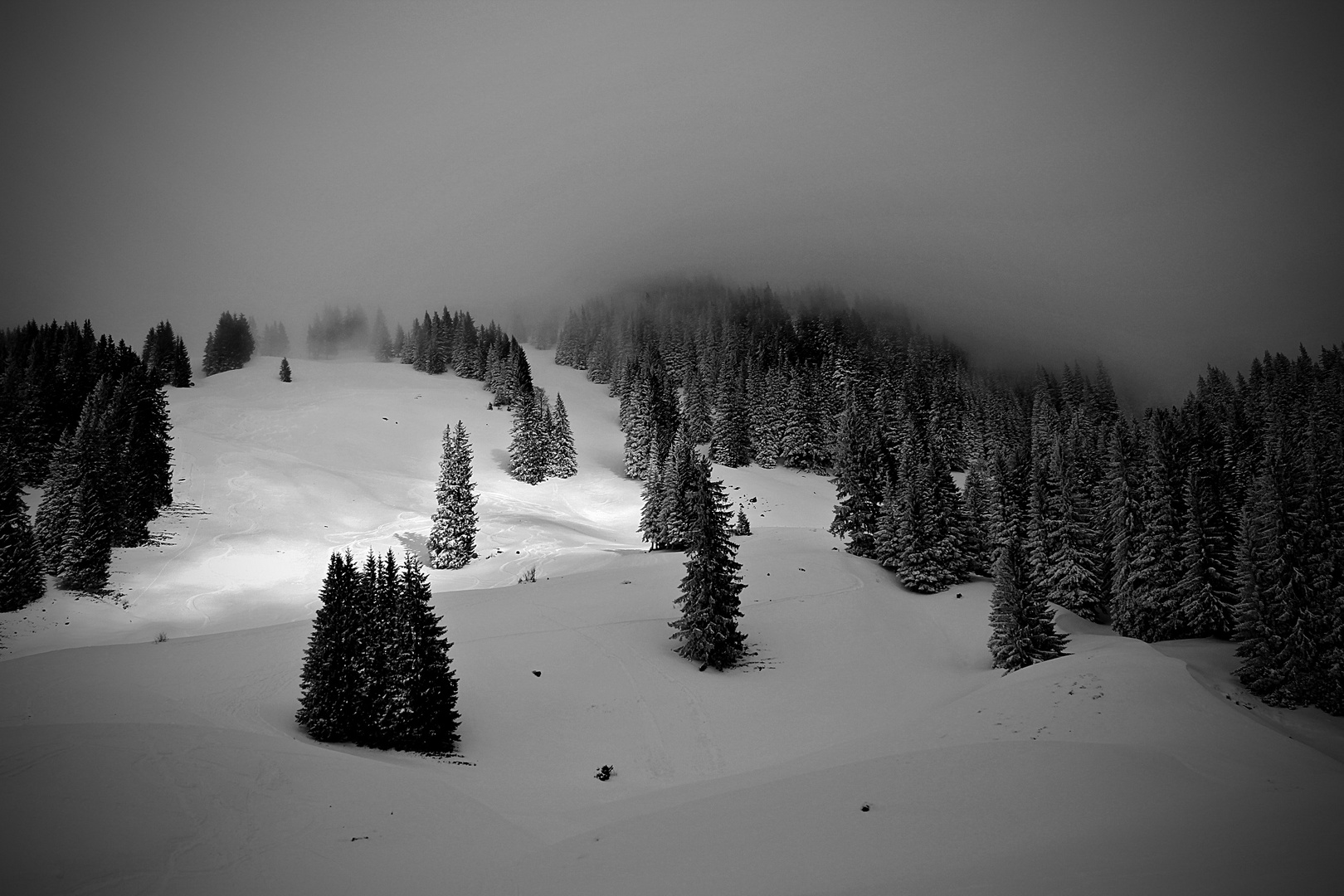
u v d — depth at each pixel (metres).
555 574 54.66
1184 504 39.72
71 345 86.56
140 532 55.56
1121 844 10.40
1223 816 11.18
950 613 42.62
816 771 17.64
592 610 39.66
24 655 33.84
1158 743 16.08
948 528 49.09
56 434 67.38
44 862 11.05
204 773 15.19
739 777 19.61
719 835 13.52
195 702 22.67
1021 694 21.02
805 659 35.78
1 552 39.31
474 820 15.81
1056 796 13.39
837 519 59.06
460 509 60.56
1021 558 32.84
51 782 13.66
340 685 21.88
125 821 12.69
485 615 37.66
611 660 33.06
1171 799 12.60
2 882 10.38
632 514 85.25
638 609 40.22
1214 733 16.53
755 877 11.18
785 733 26.47
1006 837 11.67
